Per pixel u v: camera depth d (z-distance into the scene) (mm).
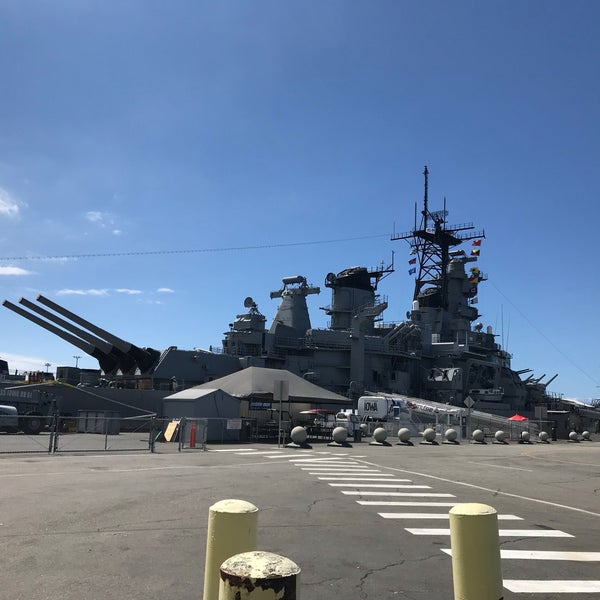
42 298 46406
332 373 57469
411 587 5402
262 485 12469
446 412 47812
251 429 30672
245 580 1954
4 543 6617
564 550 7113
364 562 6289
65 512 8609
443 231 75125
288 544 7066
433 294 73188
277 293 63719
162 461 17438
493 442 39562
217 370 49719
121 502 9617
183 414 28703
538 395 79562
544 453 28312
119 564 5816
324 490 12008
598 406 77062
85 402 37438
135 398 38250
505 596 5258
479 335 73188
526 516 9656
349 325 64625
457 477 15562
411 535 7727
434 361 67125
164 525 7789
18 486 11219
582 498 12297
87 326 47312
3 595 4816
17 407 32469
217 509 2891
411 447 29906
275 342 56156
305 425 35031
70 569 5609
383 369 60531
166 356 47312
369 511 9570
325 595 5117
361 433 35094
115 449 20906
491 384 71125
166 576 5430
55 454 18938
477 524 3176
